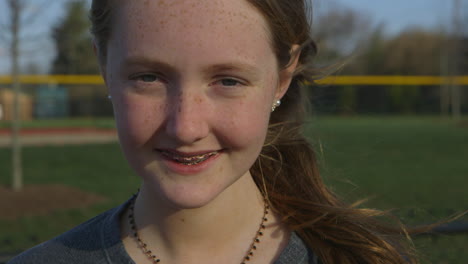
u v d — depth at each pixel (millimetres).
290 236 1200
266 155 1392
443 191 6602
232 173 1016
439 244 3750
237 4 958
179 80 947
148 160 995
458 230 3918
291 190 1345
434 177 7809
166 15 921
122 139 1007
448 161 9859
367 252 1232
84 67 16984
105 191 6832
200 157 979
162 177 985
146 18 930
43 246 1215
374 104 32562
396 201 5922
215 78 961
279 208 1251
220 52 930
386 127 20312
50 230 4781
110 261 1142
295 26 1101
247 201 1197
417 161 9820
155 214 1148
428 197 6188
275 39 1033
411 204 5715
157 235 1146
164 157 986
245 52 955
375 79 25156
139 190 1271
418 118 28812
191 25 918
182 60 925
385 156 10578
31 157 11266
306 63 1352
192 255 1126
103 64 1103
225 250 1146
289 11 1073
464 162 9695
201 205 978
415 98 33688
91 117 28938
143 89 966
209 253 1134
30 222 5102
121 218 1244
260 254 1154
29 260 1179
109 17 1004
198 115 945
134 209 1221
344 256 1220
